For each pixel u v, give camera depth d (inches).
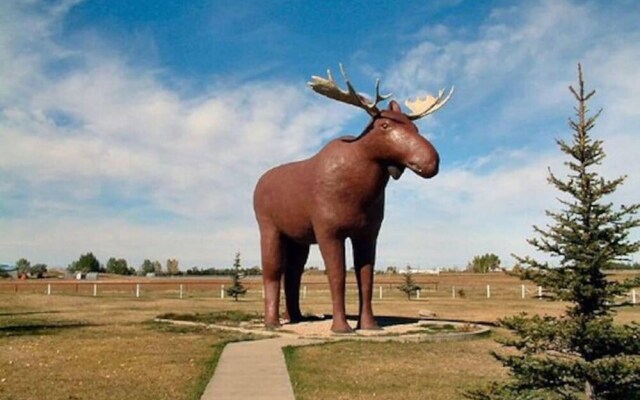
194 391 346.6
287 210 604.4
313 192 570.6
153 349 506.0
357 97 522.9
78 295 1391.5
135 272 3833.7
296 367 419.8
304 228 596.4
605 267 234.4
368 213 561.6
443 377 392.5
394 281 2351.1
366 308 595.8
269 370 407.2
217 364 428.1
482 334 597.9
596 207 232.7
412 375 398.0
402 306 1078.4
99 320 768.9
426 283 2036.2
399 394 345.4
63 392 347.6
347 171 547.5
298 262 677.9
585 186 231.9
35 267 3449.8
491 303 1156.5
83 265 3646.7
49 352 492.1
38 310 948.0
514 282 2149.4
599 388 238.1
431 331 592.4
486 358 467.2
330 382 374.0
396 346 519.8
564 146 236.1
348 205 553.3
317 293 1553.9
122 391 349.7
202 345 527.8
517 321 242.5
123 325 703.7
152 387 359.6
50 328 673.0
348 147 552.7
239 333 606.2
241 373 397.1
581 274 232.4
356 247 595.2
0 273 3065.9
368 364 435.2
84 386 362.9
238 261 1322.6
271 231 634.2
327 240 563.8
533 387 245.1
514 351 502.6
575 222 233.1
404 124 522.0
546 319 242.5
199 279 2849.4
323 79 528.4
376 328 592.1
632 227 230.1
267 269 634.8
